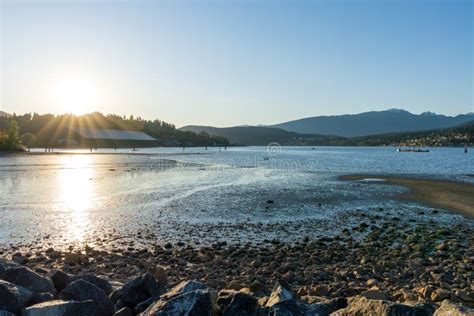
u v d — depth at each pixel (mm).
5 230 20938
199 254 16500
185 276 13344
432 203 30703
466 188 39375
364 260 15250
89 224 22516
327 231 21156
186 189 38406
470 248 17344
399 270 13969
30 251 17094
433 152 170125
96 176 52219
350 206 29109
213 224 22688
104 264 14867
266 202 30422
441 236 19922
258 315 6992
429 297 10219
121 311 7461
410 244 18109
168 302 6727
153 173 58000
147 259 15727
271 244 18328
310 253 16609
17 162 85188
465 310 6023
